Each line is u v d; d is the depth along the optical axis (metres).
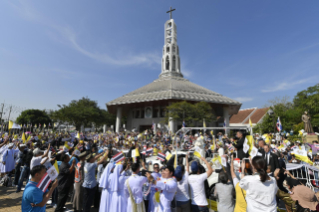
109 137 26.77
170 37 65.44
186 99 41.47
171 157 6.41
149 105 48.59
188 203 4.24
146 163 8.61
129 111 54.00
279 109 33.75
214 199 5.54
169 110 36.09
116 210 4.44
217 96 50.56
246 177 3.39
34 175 3.50
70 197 7.31
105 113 66.81
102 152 6.44
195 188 4.27
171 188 3.92
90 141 17.44
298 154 6.61
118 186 4.60
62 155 5.83
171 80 55.59
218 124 47.56
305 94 33.69
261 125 34.03
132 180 4.21
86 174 5.42
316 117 27.83
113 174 4.75
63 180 5.56
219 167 4.60
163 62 65.00
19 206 6.32
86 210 5.25
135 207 4.11
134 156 5.01
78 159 6.47
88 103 74.62
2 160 8.70
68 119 51.69
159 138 27.03
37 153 6.39
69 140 16.59
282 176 5.46
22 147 9.01
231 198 4.25
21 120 55.28
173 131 39.38
